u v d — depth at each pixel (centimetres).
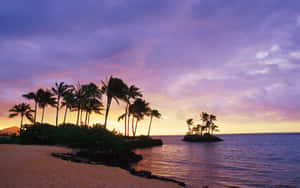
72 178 1026
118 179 1212
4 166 1136
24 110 6062
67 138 3259
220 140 11906
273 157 3475
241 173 1975
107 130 3516
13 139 3300
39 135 3369
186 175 1823
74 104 5112
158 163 2572
